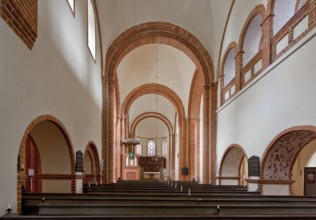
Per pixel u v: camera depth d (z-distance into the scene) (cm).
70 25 742
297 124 638
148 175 3319
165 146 3669
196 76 1980
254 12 944
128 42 1420
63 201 499
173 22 1418
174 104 2334
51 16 590
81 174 856
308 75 597
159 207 436
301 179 1306
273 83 767
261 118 841
